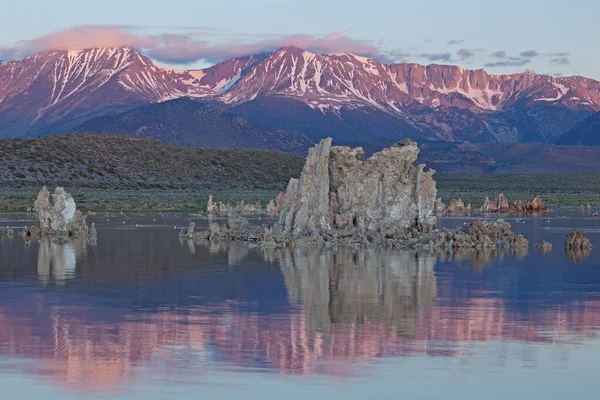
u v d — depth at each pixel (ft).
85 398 126.93
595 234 409.90
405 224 367.04
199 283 229.86
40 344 157.28
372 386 132.57
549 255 306.96
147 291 216.13
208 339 161.48
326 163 363.76
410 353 151.64
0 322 176.45
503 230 366.43
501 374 139.23
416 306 195.83
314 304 197.47
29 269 260.01
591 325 174.91
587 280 238.48
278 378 136.36
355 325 174.09
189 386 132.36
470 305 197.47
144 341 159.84
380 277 242.99
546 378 137.49
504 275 248.52
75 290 217.97
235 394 128.57
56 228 390.42
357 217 367.66
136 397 127.34
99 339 161.17
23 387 131.95
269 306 194.90
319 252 312.91
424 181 370.53
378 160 371.35
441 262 281.54
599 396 128.77
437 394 129.29
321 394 128.77
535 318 181.98
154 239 371.97
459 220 531.09
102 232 416.46
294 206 362.74
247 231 381.81
